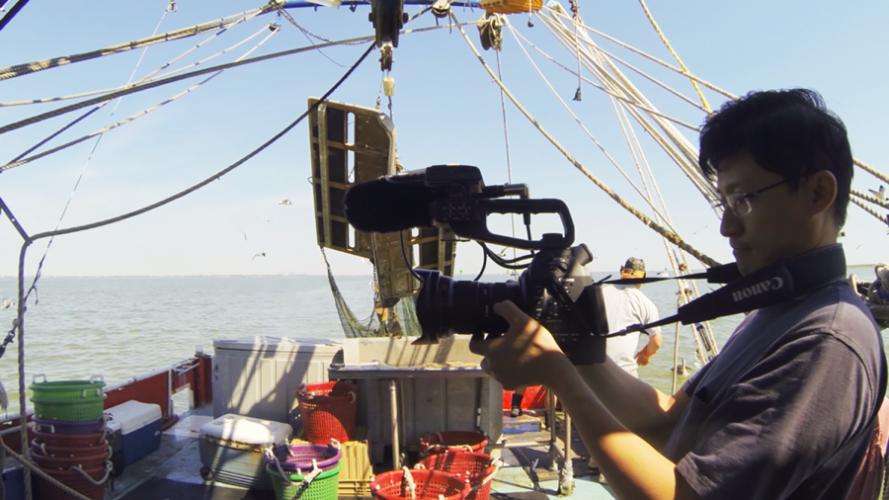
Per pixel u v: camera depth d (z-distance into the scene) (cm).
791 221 127
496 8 510
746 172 129
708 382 146
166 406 692
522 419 661
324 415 533
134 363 1755
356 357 609
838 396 111
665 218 565
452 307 157
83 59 322
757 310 147
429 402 560
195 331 2659
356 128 585
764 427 114
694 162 450
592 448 129
